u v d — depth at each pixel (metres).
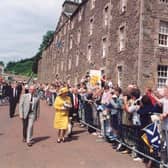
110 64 24.09
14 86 18.27
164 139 7.70
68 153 9.30
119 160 8.61
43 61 64.62
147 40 19.89
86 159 8.65
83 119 14.19
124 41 21.92
